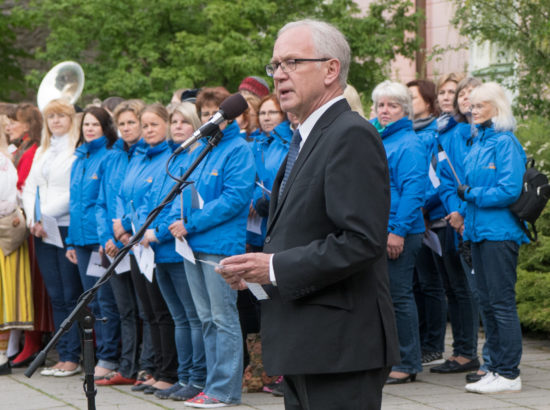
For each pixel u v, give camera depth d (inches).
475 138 286.7
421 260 333.1
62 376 345.4
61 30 764.6
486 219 275.0
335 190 140.7
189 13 747.4
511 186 268.7
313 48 148.4
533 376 308.3
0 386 326.6
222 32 714.2
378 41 722.2
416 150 292.0
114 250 314.2
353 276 144.9
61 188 351.6
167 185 287.7
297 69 148.7
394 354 146.7
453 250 316.2
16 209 361.7
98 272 321.1
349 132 142.4
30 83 854.5
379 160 142.5
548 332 386.0
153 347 304.5
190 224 270.4
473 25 490.0
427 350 336.8
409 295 299.7
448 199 306.7
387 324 146.5
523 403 265.3
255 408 271.1
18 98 950.4
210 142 204.1
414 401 271.4
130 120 323.3
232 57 689.0
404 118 295.7
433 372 320.8
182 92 365.7
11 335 370.0
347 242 138.4
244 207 277.7
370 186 140.6
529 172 272.4
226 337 273.9
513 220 274.1
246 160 276.8
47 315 373.7
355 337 143.2
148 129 303.4
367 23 727.7
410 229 292.5
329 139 144.4
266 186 304.3
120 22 730.8
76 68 434.0
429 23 735.1
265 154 311.1
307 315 143.8
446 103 329.4
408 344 300.7
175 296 292.0
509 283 275.6
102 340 334.3
